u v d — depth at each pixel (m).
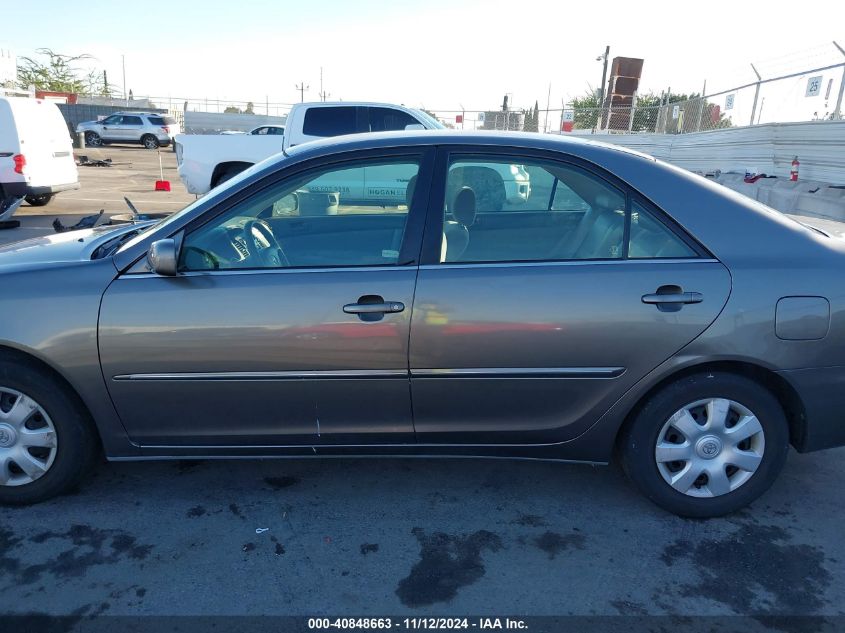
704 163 16.30
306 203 3.11
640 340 2.78
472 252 2.88
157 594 2.49
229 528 2.92
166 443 2.98
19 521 2.95
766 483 2.99
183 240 2.88
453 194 2.95
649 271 2.79
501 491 3.27
